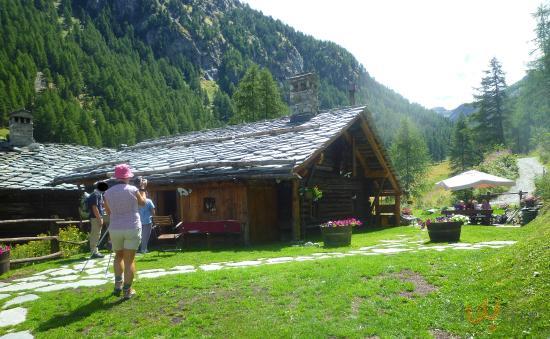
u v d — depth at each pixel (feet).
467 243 32.50
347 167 59.06
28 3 399.24
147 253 34.32
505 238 35.45
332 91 510.99
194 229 39.42
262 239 42.24
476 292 17.52
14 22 350.23
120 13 552.00
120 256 19.74
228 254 31.60
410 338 14.39
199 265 26.81
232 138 53.78
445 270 21.27
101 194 32.78
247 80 149.28
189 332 15.48
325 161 53.93
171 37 540.52
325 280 20.18
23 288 22.35
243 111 148.77
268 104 148.15
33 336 15.93
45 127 244.22
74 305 18.67
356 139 58.08
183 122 326.85
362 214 63.41
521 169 133.18
